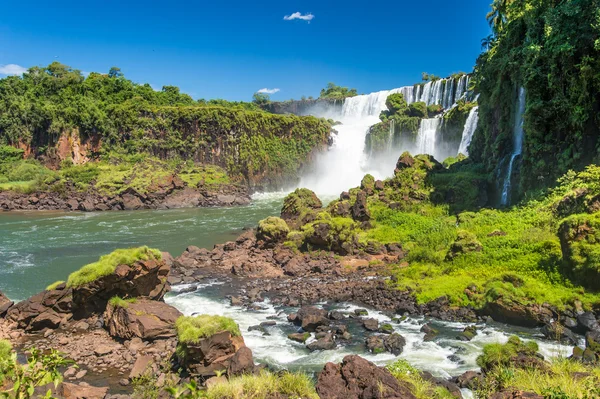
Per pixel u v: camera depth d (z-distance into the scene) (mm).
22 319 21156
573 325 19453
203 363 16312
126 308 20391
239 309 24312
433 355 17953
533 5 37938
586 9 31453
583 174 29234
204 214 60031
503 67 41062
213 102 122562
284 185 88375
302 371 16562
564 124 32875
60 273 31203
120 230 48094
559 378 11109
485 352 16469
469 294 23297
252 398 11688
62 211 62625
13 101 85000
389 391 11016
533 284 22375
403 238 35594
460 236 28359
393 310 23531
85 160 82562
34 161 79812
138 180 70000
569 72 32062
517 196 36375
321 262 32375
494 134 45250
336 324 21703
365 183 46531
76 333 20922
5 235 44688
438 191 42031
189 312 23828
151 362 17516
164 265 24344
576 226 22688
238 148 85375
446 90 86062
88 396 14484
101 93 97375
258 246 37094
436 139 70812
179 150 84562
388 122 80188
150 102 103062
